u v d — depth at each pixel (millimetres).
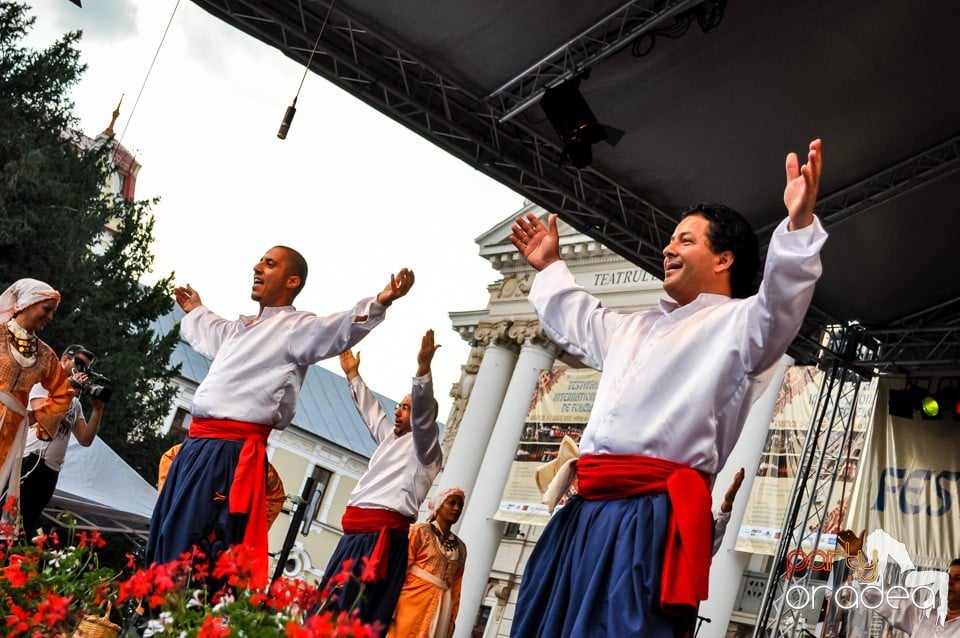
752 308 2756
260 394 4660
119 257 24016
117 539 18719
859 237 11336
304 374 4809
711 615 15070
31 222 20484
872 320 12523
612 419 2902
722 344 2846
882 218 11016
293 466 39969
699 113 10281
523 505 19531
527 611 2891
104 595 3271
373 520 6984
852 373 12867
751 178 10953
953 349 12273
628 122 10586
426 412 6652
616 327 3230
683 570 2656
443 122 10617
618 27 9641
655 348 2934
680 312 2988
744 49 9500
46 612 2738
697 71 9820
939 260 11367
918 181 10500
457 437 24562
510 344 24969
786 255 2623
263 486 4605
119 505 11992
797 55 9477
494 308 25672
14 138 21141
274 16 9984
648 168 11047
